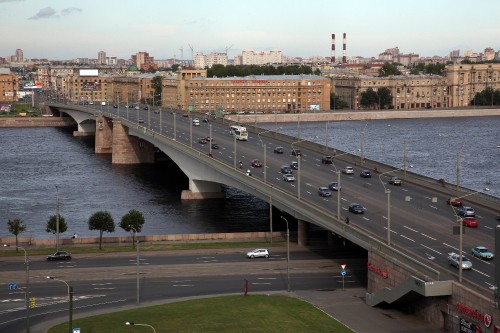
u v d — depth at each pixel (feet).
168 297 437.58
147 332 370.73
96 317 398.21
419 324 379.55
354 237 464.24
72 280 477.77
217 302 419.95
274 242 578.66
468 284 361.92
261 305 412.16
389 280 408.46
